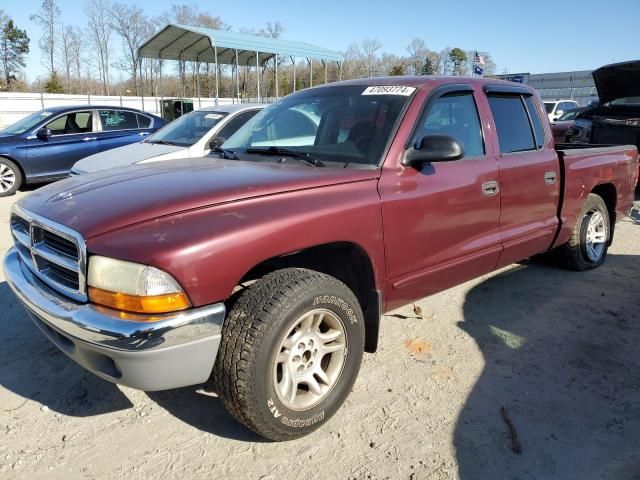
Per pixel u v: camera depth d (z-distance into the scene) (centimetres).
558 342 365
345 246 280
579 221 480
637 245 615
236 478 232
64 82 5919
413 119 312
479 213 347
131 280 207
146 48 1734
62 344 240
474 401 292
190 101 2094
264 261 256
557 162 428
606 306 428
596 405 290
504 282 481
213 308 219
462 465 242
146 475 234
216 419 275
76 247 225
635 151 549
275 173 276
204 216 229
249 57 1891
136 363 209
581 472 238
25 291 252
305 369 255
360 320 272
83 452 248
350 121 328
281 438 250
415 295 318
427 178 309
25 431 264
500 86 392
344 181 273
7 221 710
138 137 1023
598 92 891
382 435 262
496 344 361
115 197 249
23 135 923
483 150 363
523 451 252
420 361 336
